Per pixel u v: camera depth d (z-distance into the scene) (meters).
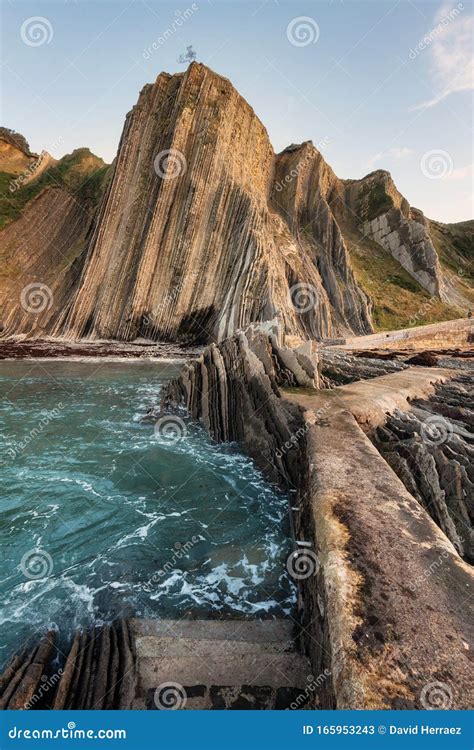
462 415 9.30
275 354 11.98
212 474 9.27
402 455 6.94
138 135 41.88
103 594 5.32
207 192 38.81
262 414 10.32
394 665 2.51
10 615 4.94
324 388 11.22
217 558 6.10
